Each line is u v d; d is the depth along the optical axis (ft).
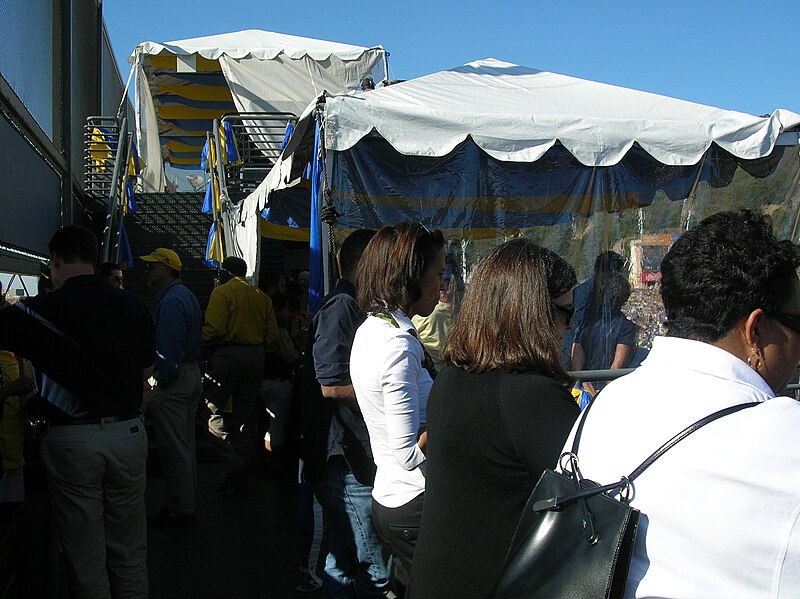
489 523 5.51
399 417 8.01
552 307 5.85
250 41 48.08
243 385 20.86
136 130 53.31
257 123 42.55
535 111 15.51
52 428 10.93
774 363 4.31
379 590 10.09
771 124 15.97
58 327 10.73
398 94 15.98
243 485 20.63
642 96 17.66
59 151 25.27
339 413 10.24
